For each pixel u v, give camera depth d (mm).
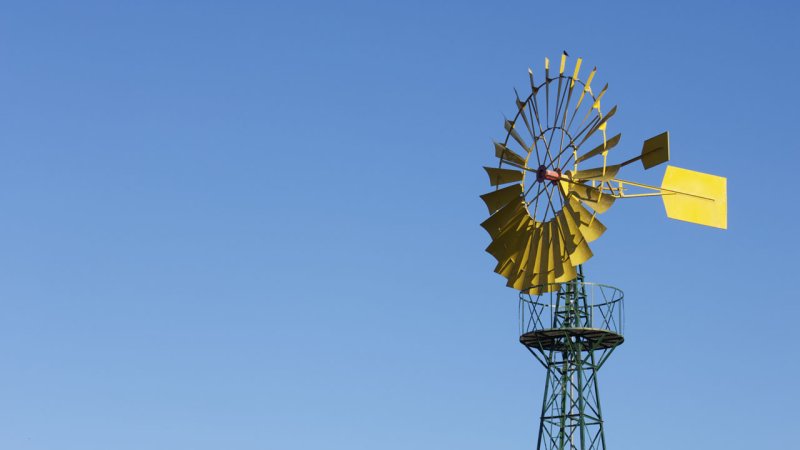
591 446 78188
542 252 74938
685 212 75000
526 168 75375
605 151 73250
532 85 75000
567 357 79312
